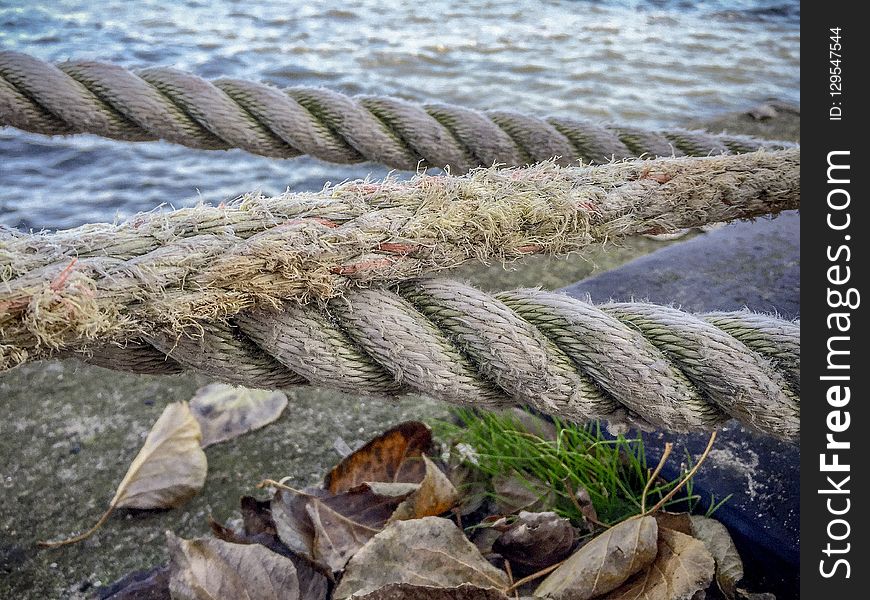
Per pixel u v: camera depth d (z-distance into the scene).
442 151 0.60
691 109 1.15
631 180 0.43
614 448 0.55
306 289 0.36
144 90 0.57
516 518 0.51
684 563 0.44
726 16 1.59
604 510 0.52
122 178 0.91
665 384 0.38
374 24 1.36
